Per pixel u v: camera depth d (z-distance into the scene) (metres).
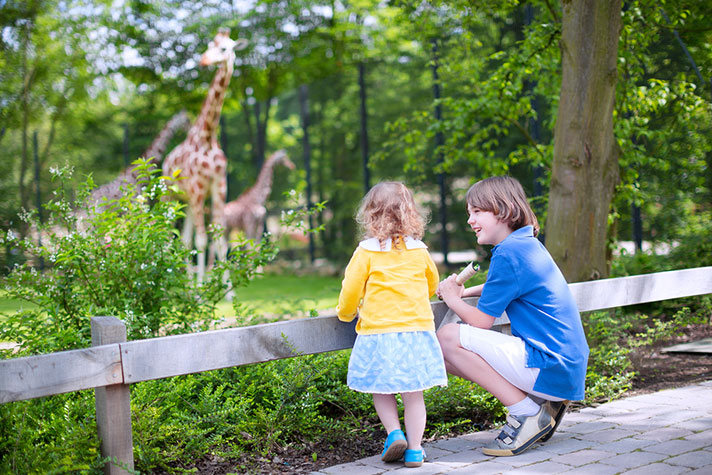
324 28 13.44
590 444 2.77
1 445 2.51
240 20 13.61
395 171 14.22
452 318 3.09
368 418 3.26
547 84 6.31
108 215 3.59
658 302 5.91
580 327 2.70
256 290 10.04
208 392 3.05
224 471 2.66
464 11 6.18
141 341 2.31
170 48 13.85
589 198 4.41
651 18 5.63
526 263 2.64
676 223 6.94
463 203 12.09
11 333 3.26
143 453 2.55
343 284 2.63
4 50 13.38
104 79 15.04
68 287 3.53
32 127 14.76
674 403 3.41
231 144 19.00
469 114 6.18
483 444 2.88
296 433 3.04
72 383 2.18
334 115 17.30
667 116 6.33
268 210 17.72
